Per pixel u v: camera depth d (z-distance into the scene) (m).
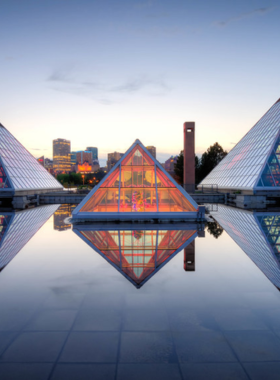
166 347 5.21
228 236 16.20
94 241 14.96
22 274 9.52
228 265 10.50
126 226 20.22
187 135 52.22
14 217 25.36
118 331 5.77
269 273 9.60
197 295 7.64
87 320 6.24
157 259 11.36
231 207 34.72
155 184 24.86
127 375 4.47
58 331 5.78
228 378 4.41
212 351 5.10
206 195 45.62
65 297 7.53
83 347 5.22
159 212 23.12
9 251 12.80
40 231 18.09
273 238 15.62
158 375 4.47
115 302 7.18
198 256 11.82
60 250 12.98
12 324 6.09
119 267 10.27
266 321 6.20
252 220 23.16
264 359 4.87
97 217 22.91
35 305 7.03
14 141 52.62
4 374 4.51
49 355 4.99
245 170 45.22
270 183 39.09
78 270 9.93
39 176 52.28
